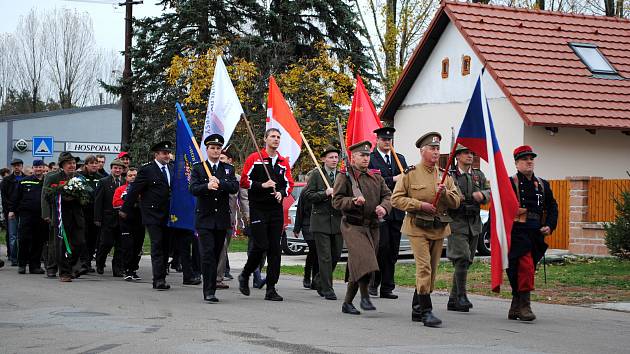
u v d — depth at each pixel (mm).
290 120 13578
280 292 12516
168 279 14625
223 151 12773
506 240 9359
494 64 22703
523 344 7922
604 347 7836
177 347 7527
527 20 24875
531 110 21500
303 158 29688
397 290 12969
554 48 23969
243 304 10852
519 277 9516
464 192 10242
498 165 9453
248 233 13516
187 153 12984
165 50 30891
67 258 13906
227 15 31344
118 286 13203
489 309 10648
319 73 29094
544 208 9664
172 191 12914
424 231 9219
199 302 11039
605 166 22984
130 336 8133
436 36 25344
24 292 12117
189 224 13000
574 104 22156
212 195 11062
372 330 8680
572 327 9117
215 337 8094
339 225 11586
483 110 9547
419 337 8242
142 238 14523
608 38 25188
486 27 24000
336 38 32844
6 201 18031
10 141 40969
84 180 14094
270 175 11273
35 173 15641
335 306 10758
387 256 11703
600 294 12242
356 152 9836
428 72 25922
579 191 19344
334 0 31953
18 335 8203
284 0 31516
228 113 12820
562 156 22438
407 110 26969
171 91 31109
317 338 8094
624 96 22938
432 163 9383
